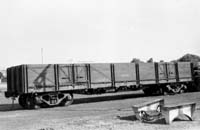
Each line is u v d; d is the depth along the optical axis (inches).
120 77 736.3
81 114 474.6
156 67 832.3
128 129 313.9
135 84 769.6
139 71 783.7
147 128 316.5
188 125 328.8
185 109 359.9
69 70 648.4
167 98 744.3
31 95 601.3
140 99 743.1
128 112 474.3
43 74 610.2
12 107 670.5
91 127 331.6
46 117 455.5
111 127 328.2
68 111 529.0
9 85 657.0
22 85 584.4
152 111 422.0
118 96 908.0
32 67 597.6
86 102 719.1
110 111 500.4
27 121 417.7
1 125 387.5
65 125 354.0
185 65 921.5
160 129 308.3
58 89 626.2
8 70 662.5
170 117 340.2
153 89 882.8
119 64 739.4
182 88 926.4
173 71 879.1
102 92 719.1
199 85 964.0
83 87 663.8
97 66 694.5
